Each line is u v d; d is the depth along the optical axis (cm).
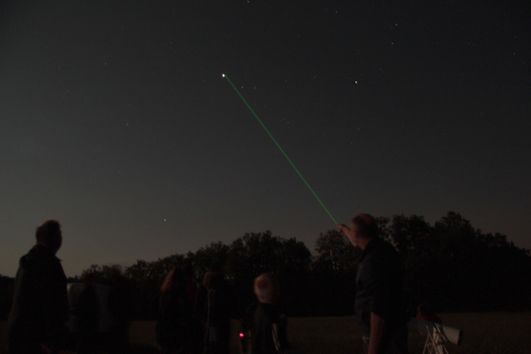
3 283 3478
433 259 7025
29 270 516
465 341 1633
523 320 3169
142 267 7450
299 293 6431
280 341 512
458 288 6981
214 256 7456
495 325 2606
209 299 903
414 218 7962
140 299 4906
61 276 533
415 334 1711
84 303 994
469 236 7306
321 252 7706
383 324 399
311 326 2783
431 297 6794
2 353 1273
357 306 442
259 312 524
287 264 7544
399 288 416
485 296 6962
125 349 1017
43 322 510
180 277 821
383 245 439
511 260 7106
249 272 7462
